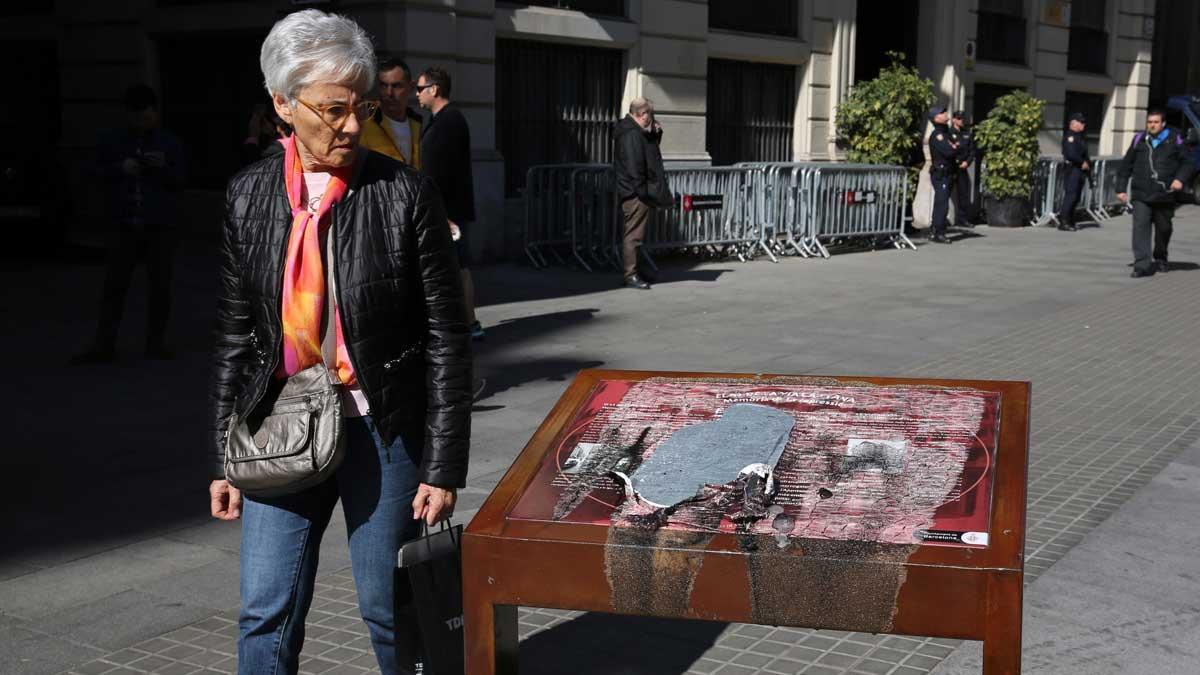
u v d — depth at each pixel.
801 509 2.44
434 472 2.62
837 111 18.58
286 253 2.60
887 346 8.73
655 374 3.13
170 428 6.42
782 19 17.81
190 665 3.60
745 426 2.76
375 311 2.60
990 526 2.32
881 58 20.83
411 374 2.68
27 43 16.84
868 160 18.20
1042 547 4.57
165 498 5.23
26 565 4.43
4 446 6.03
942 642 3.74
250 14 14.00
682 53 15.84
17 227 13.59
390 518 2.68
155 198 8.02
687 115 16.05
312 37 2.51
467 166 8.01
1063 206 19.42
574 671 3.56
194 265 13.07
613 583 2.42
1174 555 4.49
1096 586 4.18
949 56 20.33
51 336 9.05
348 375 2.64
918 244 16.98
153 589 4.21
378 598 2.73
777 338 9.04
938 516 2.37
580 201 13.46
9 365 7.98
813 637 3.79
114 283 8.04
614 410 2.93
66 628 3.86
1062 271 13.62
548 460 2.74
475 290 11.70
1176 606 4.02
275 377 2.66
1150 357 8.44
